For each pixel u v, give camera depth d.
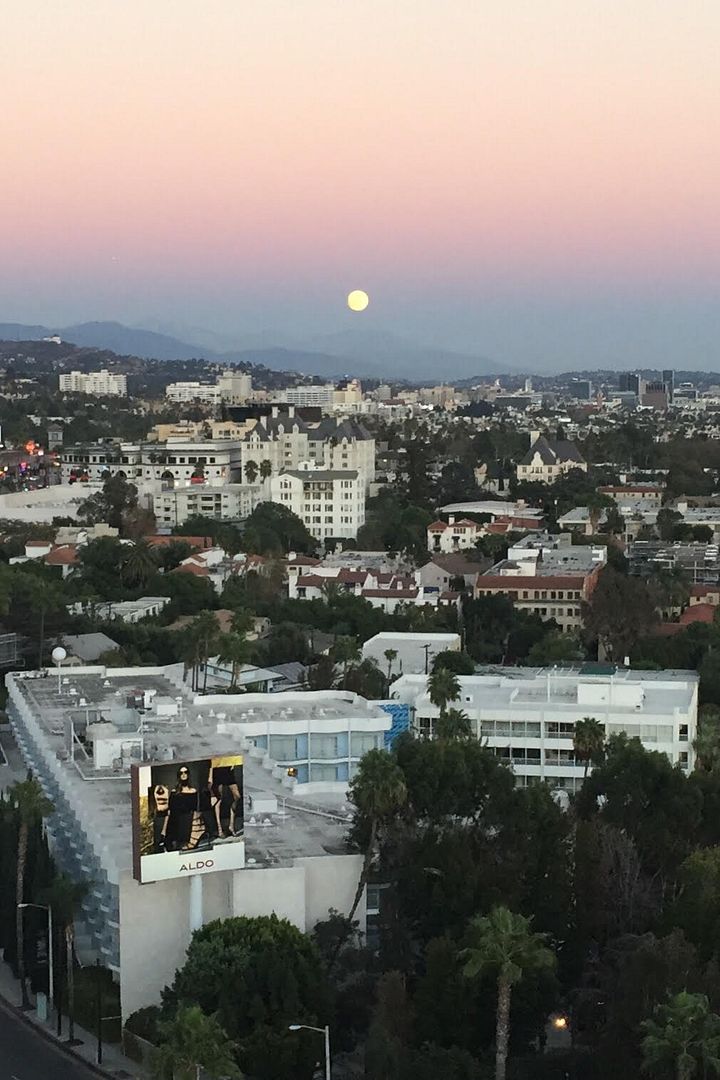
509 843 140.00
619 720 194.88
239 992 120.12
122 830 141.38
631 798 151.25
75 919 146.62
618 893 142.38
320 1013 121.75
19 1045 132.38
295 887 133.12
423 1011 122.38
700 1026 105.50
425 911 133.50
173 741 172.00
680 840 149.50
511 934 114.75
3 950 152.75
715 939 128.62
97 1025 130.12
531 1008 123.44
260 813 149.38
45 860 146.88
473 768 150.00
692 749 194.62
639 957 117.75
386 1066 113.56
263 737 180.12
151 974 132.62
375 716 185.38
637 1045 112.69
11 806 155.50
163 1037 117.00
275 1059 117.56
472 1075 114.56
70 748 168.12
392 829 139.75
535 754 196.88
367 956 130.38
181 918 132.88
